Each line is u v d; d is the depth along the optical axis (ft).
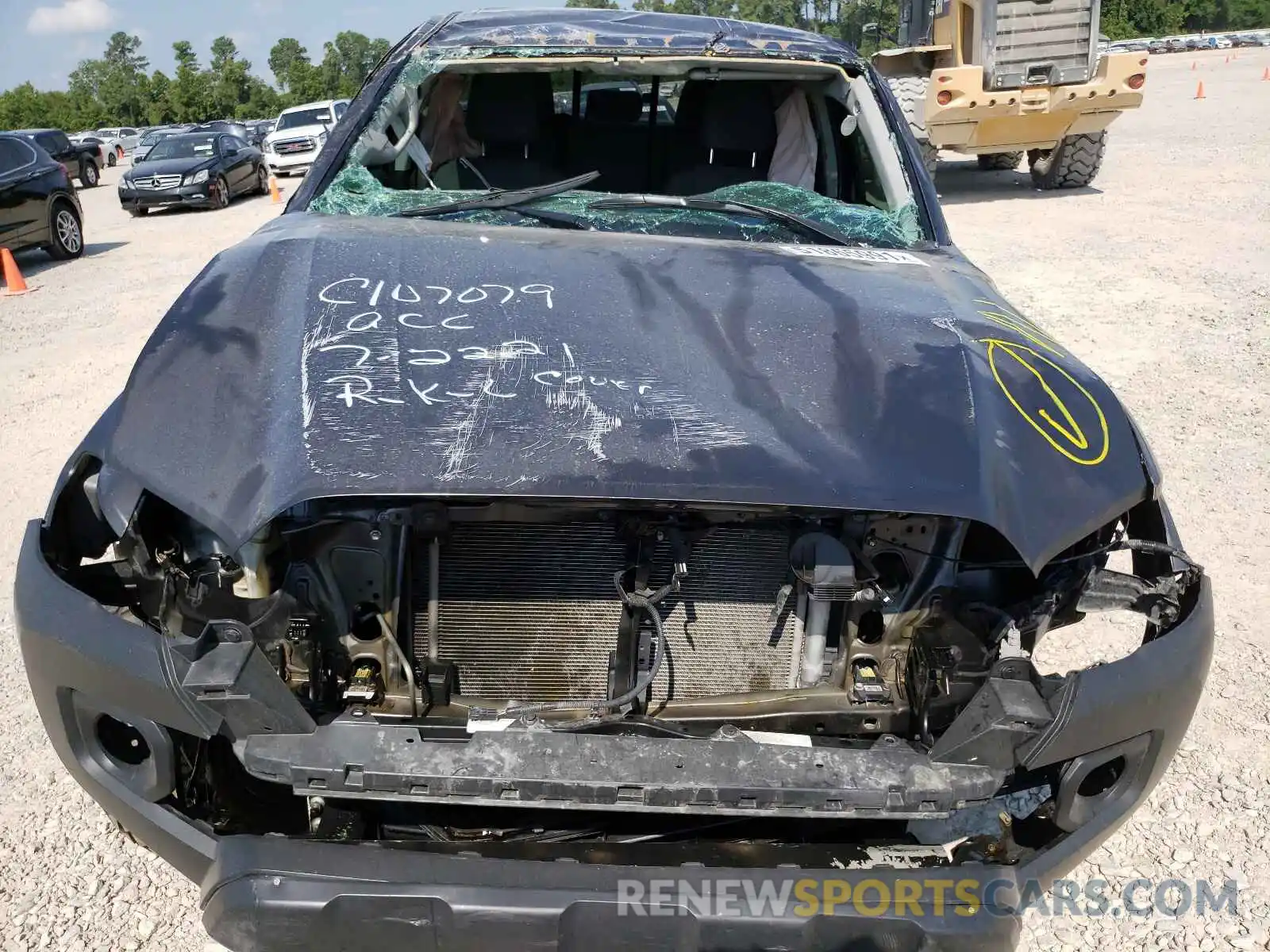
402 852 5.65
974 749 5.96
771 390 6.77
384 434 6.19
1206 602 7.06
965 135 37.17
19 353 23.58
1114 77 35.12
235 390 6.61
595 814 6.47
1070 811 6.50
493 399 6.48
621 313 7.43
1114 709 6.26
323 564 6.61
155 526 6.64
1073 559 6.73
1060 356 7.70
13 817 8.71
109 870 8.17
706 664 6.96
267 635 6.31
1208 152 46.85
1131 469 6.91
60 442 17.53
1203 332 21.72
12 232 35.12
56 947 7.42
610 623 6.80
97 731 6.46
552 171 12.54
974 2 35.88
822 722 6.84
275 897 5.53
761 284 8.04
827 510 6.65
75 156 75.87
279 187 64.90
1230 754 9.68
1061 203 37.22
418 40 10.85
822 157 11.89
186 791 6.39
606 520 6.56
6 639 11.36
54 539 7.00
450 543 6.59
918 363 7.10
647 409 6.52
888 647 6.98
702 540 6.73
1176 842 8.68
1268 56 147.23
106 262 37.24
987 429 6.65
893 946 5.75
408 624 6.75
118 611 6.59
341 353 6.81
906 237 9.79
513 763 5.66
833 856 6.01
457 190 9.84
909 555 6.93
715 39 10.88
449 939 5.56
